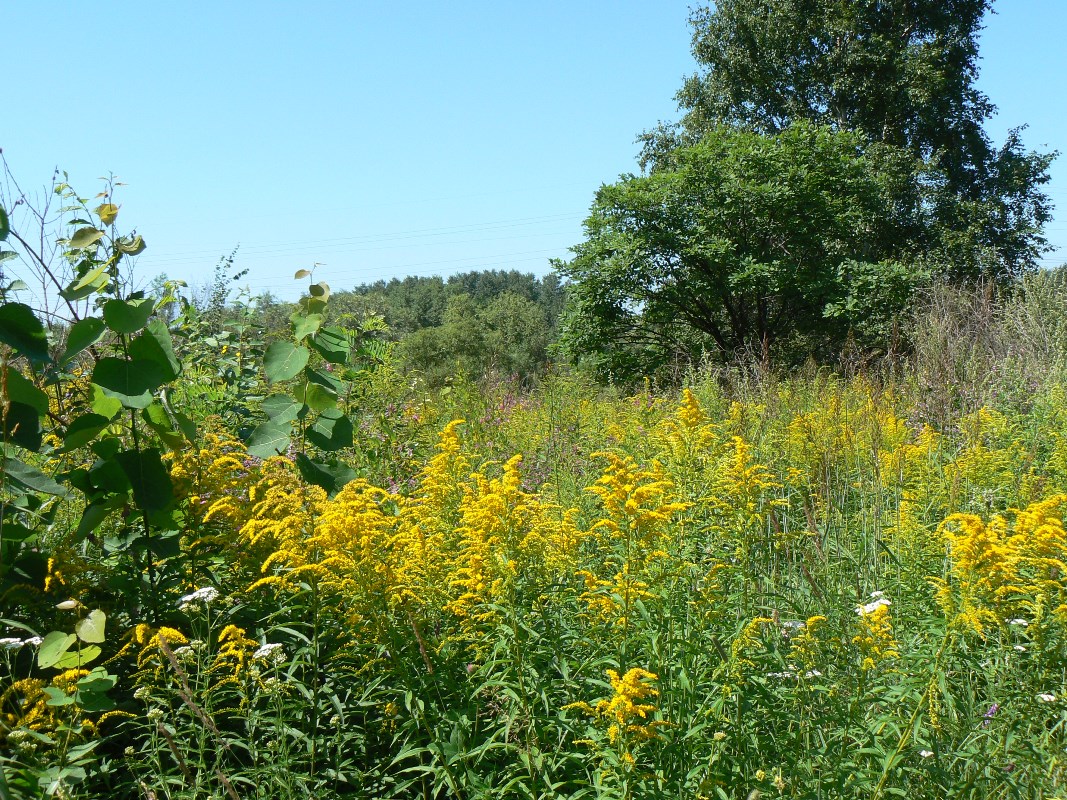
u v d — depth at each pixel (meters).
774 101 37.06
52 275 4.80
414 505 4.57
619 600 3.64
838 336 30.27
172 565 4.44
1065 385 9.80
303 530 4.04
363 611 3.61
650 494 3.71
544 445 9.03
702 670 3.63
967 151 35.00
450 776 3.23
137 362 4.42
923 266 30.53
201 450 4.92
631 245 29.48
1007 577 3.47
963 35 35.47
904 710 3.72
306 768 3.57
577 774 3.44
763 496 4.97
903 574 4.54
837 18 35.09
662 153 37.78
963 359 10.82
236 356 7.77
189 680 3.52
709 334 31.47
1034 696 3.51
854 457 7.25
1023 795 3.29
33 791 2.76
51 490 3.95
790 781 3.29
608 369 30.48
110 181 4.99
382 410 7.50
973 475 6.17
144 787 2.99
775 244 30.52
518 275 153.25
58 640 3.30
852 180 30.19
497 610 3.57
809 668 3.68
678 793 3.15
